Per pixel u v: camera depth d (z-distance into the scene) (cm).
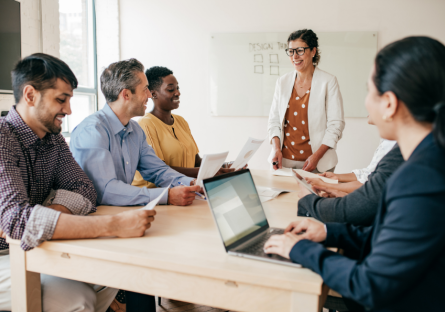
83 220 103
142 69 159
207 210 137
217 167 148
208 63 411
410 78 65
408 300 67
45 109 116
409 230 62
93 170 143
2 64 260
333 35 381
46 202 127
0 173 108
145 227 106
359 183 159
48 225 100
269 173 220
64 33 385
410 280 64
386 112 70
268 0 391
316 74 238
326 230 96
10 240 106
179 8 411
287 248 86
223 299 87
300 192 149
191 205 145
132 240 103
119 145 162
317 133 242
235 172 114
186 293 90
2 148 110
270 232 108
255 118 410
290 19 389
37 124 119
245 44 400
